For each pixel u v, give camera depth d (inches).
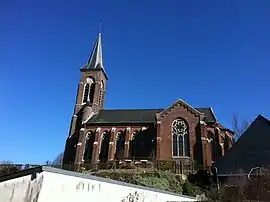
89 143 2095.2
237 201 773.3
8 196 384.5
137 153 1984.5
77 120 2327.8
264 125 1451.8
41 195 351.9
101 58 2721.5
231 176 1273.4
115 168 1583.4
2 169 1282.0
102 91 2593.5
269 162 1316.4
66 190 390.0
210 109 2161.7
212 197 845.8
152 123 2076.8
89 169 1713.8
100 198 450.9
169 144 1786.4
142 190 577.6
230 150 1444.4
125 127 2100.1
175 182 1305.4
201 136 1747.0
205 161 1651.1
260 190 794.8
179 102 1907.0
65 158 2143.2
